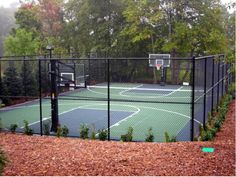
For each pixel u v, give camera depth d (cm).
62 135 1180
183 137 1265
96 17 3928
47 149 810
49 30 4306
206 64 1237
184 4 3475
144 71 3466
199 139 1079
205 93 1205
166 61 3247
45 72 2450
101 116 1775
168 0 3481
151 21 3453
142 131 1395
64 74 2258
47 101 2336
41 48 3988
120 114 1838
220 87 1930
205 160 683
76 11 4081
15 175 607
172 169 634
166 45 3422
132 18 3491
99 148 818
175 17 3516
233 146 802
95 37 3925
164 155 730
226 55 805
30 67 2477
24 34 3331
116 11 3872
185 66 3534
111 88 2962
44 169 642
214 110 1630
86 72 2973
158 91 2812
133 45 3706
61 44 4203
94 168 646
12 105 2175
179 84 3291
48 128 1220
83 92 2708
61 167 654
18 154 755
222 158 695
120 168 644
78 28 4056
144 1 3450
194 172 616
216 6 3353
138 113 1870
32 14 4297
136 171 627
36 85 2434
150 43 3728
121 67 3425
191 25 3497
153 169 636
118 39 3775
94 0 3841
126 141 1057
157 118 1709
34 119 1695
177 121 1623
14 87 2284
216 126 1223
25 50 3281
